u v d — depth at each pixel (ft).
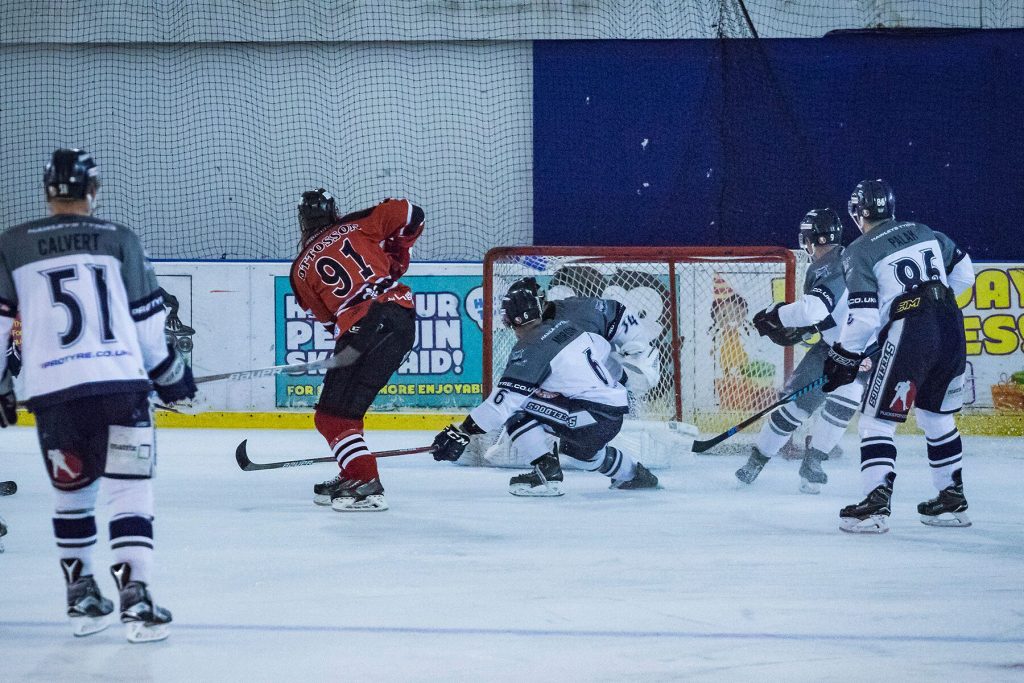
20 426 83.61
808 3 106.83
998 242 103.65
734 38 105.09
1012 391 82.12
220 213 109.70
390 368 48.60
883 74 103.81
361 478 48.16
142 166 109.29
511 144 108.78
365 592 33.68
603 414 51.52
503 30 107.14
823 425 53.52
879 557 38.81
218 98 108.78
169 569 36.73
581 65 106.52
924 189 104.01
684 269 73.26
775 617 30.89
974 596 33.35
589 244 107.14
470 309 84.79
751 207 105.60
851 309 44.09
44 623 30.19
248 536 42.34
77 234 28.43
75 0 107.55
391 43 108.68
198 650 27.68
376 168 109.60
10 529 43.62
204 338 84.79
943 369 43.91
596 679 25.52
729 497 52.60
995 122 103.14
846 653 27.58
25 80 108.78
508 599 32.86
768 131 105.09
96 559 37.37
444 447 51.19
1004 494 53.72
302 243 50.39
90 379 27.61
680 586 34.50
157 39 107.65
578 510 48.62
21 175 109.29
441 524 45.01
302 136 109.29
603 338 53.57
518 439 53.16
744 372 73.56
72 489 28.84
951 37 103.45
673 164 106.11
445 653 27.48
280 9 107.45
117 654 27.32
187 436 78.43
